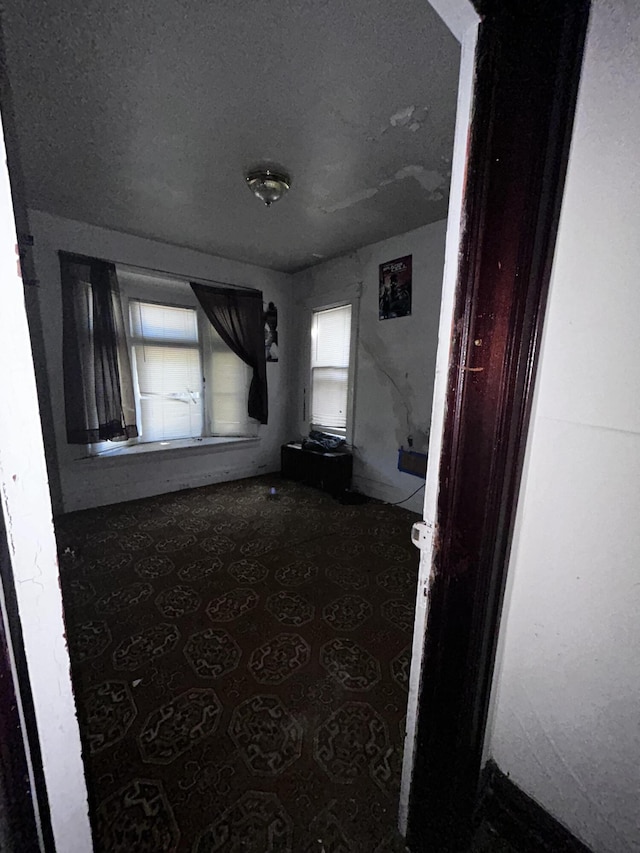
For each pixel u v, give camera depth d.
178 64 1.38
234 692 1.38
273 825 0.97
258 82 1.47
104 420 3.04
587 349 0.73
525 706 0.91
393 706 1.33
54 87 1.48
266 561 2.36
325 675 1.47
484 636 0.79
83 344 2.92
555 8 0.60
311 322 4.14
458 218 0.68
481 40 0.61
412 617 1.84
